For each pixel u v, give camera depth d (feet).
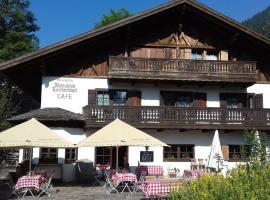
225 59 77.51
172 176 52.01
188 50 76.89
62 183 62.95
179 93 74.90
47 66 71.31
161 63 71.41
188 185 22.02
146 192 40.22
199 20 77.61
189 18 77.82
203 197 18.93
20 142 45.73
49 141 46.85
